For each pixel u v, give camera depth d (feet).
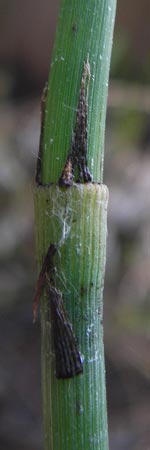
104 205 0.23
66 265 0.23
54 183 0.23
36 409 0.59
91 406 0.24
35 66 0.98
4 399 0.60
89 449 0.24
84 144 0.23
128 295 0.73
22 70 0.98
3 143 0.79
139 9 0.92
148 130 0.78
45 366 0.24
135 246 0.77
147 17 0.92
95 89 0.23
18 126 0.82
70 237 0.23
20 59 0.98
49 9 0.97
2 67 0.97
